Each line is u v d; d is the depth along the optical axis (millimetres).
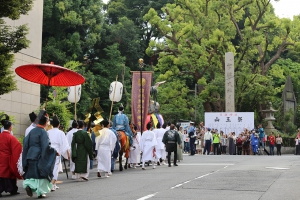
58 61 43750
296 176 14641
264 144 37062
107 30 53656
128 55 55531
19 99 23516
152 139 19031
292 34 47781
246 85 43000
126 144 18453
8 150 11523
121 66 50406
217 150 33812
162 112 44562
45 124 10844
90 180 14664
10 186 11508
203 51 42969
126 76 52281
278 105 50500
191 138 29922
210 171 16625
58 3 43906
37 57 24969
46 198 10555
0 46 15273
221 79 42938
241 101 44469
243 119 36125
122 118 18812
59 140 12867
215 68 45438
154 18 45094
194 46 42969
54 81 14133
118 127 18719
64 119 23656
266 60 61469
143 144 19078
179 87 45312
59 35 45156
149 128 19156
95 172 17766
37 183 10492
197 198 10094
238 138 34031
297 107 52344
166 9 46781
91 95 48406
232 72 41656
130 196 10492
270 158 25531
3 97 22359
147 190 11578
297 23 46656
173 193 10953
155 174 16016
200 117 48750
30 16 24438
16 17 15594
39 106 25094
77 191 11734
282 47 46969
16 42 15812
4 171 11391
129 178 14836
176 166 19734
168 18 46844
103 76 51656
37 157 10500
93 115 17453
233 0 43719
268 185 12391
